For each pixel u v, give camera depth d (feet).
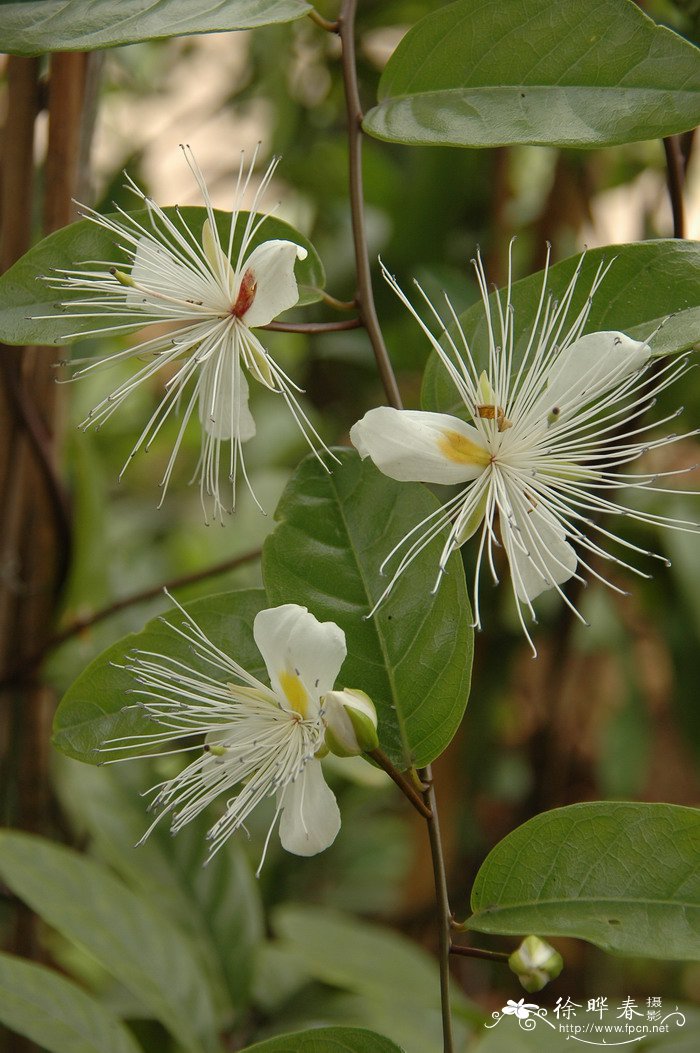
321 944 2.01
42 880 1.90
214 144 2.67
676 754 2.59
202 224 1.69
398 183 2.47
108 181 2.10
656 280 1.66
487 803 2.67
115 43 1.64
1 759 1.99
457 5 1.67
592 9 1.65
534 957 1.62
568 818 1.63
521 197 2.64
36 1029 1.79
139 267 1.66
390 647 1.64
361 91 2.42
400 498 1.65
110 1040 1.81
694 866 1.61
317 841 1.61
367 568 1.65
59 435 1.94
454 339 1.68
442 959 1.63
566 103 1.66
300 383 2.71
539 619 2.25
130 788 2.02
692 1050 1.88
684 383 2.10
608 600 2.37
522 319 1.68
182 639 1.67
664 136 1.64
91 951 1.87
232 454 1.64
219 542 2.51
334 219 2.49
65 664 2.00
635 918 1.61
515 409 1.65
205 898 2.01
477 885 1.64
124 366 2.79
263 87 2.41
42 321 1.66
